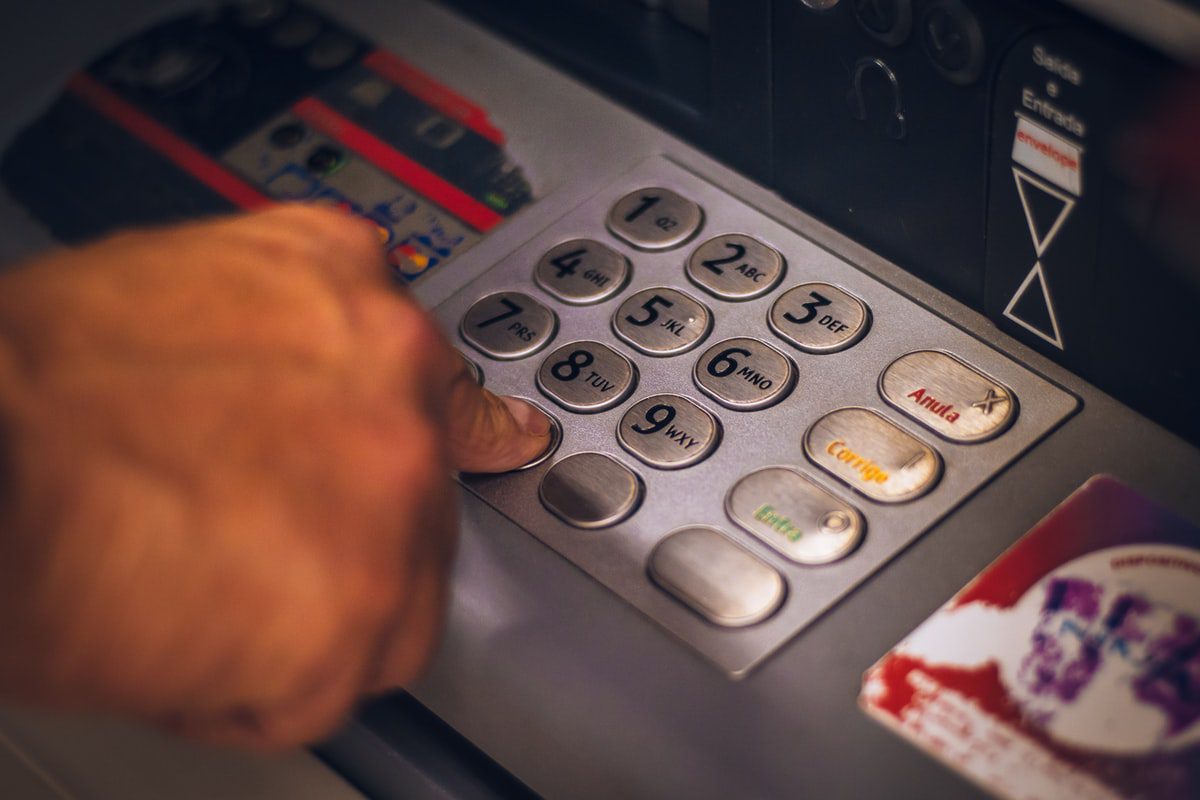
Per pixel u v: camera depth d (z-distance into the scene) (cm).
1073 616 61
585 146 82
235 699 42
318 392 43
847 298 73
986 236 67
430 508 45
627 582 65
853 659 62
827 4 66
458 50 88
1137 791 56
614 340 73
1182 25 52
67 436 39
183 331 43
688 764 61
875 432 67
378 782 67
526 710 64
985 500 65
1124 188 58
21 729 69
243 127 88
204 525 39
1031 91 59
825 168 73
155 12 94
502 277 77
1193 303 59
